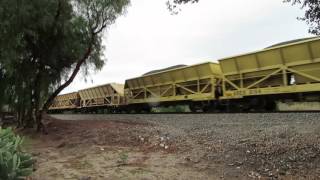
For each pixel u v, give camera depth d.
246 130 12.65
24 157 6.48
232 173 8.91
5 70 21.86
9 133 7.03
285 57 20.56
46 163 10.80
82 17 21.69
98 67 24.23
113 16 22.59
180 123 16.62
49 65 22.67
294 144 9.98
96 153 11.87
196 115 18.97
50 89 23.39
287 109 20.64
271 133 11.47
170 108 29.41
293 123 12.94
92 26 22.31
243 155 9.90
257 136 11.39
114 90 39.28
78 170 9.81
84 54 22.53
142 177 8.94
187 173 9.13
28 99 22.31
